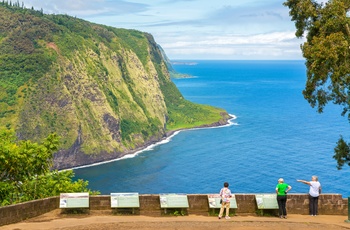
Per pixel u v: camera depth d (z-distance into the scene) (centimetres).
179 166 16000
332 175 13550
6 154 4047
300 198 3092
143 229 2588
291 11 4041
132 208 2969
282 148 17950
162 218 2873
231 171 14588
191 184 13612
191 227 2650
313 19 3922
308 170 14262
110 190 13950
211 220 2841
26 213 2784
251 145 18875
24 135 17938
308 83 3912
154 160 17850
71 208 2911
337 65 3588
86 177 15962
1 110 18288
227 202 2891
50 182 4472
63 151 17862
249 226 2705
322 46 3584
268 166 14988
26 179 4297
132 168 16712
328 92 3944
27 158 4178
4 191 3941
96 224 2656
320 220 2903
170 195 2994
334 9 3688
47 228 2547
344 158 4150
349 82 3512
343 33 3719
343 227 2725
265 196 3039
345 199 3098
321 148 17750
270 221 2841
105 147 19300
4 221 2647
